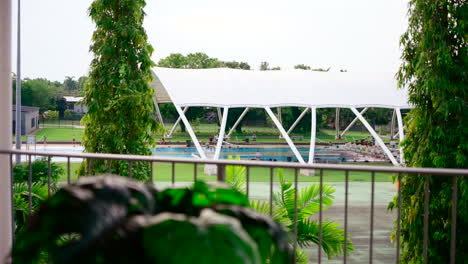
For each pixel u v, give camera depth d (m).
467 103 8.83
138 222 1.03
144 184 1.28
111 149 10.89
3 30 3.78
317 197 6.18
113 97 11.00
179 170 27.27
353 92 34.31
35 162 10.80
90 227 0.95
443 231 8.56
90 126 11.08
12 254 1.03
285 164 3.19
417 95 8.98
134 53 11.02
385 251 11.00
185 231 0.99
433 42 8.67
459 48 8.84
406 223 9.01
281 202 6.10
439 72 8.59
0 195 3.69
